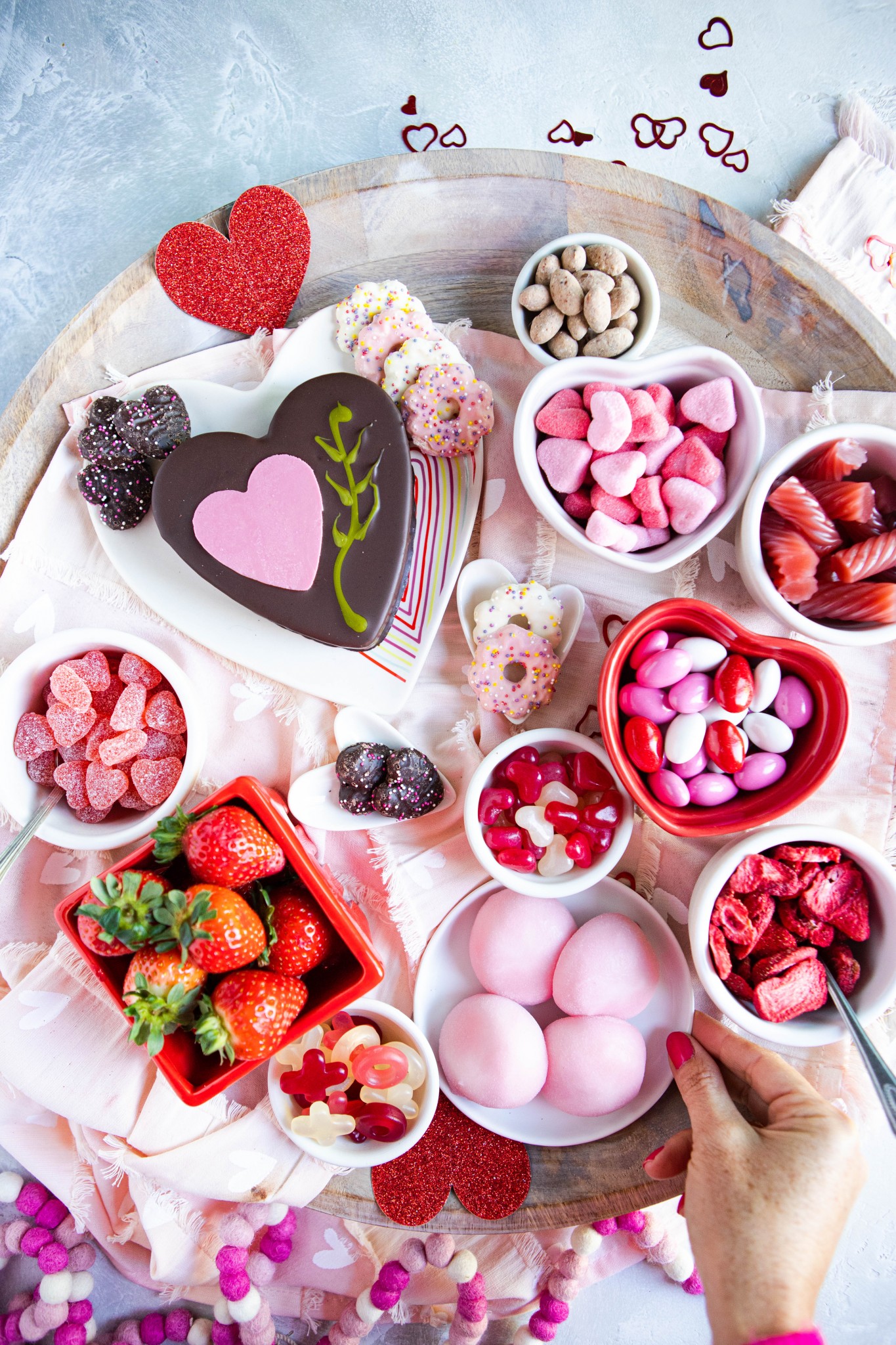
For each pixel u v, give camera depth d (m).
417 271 0.59
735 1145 0.50
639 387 0.56
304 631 0.57
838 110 0.67
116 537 0.59
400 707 0.59
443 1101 0.59
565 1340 0.67
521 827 0.56
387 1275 0.62
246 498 0.57
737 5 0.67
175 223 0.68
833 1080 0.57
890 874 0.53
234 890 0.53
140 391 0.59
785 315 0.58
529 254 0.59
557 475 0.55
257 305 0.59
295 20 0.68
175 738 0.58
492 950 0.56
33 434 0.59
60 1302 0.64
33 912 0.59
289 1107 0.56
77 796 0.57
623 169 0.57
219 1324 0.65
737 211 0.57
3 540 0.59
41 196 0.68
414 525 0.59
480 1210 0.57
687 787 0.54
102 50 0.68
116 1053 0.58
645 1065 0.57
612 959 0.55
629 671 0.56
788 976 0.54
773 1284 0.47
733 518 0.58
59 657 0.57
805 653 0.53
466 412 0.56
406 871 0.58
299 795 0.58
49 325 0.69
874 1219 0.65
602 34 0.67
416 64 0.68
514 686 0.57
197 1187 0.58
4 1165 0.66
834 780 0.58
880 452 0.54
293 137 0.68
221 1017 0.51
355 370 0.59
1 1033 0.58
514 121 0.68
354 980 0.53
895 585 0.53
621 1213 0.57
